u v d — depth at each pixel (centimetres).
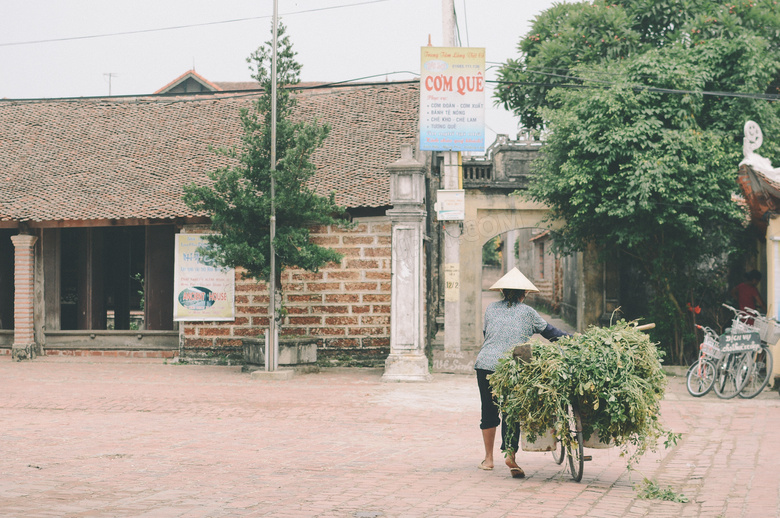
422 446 880
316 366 1634
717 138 1512
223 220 1495
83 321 1958
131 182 1875
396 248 1520
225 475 699
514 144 1844
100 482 664
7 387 1391
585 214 1634
